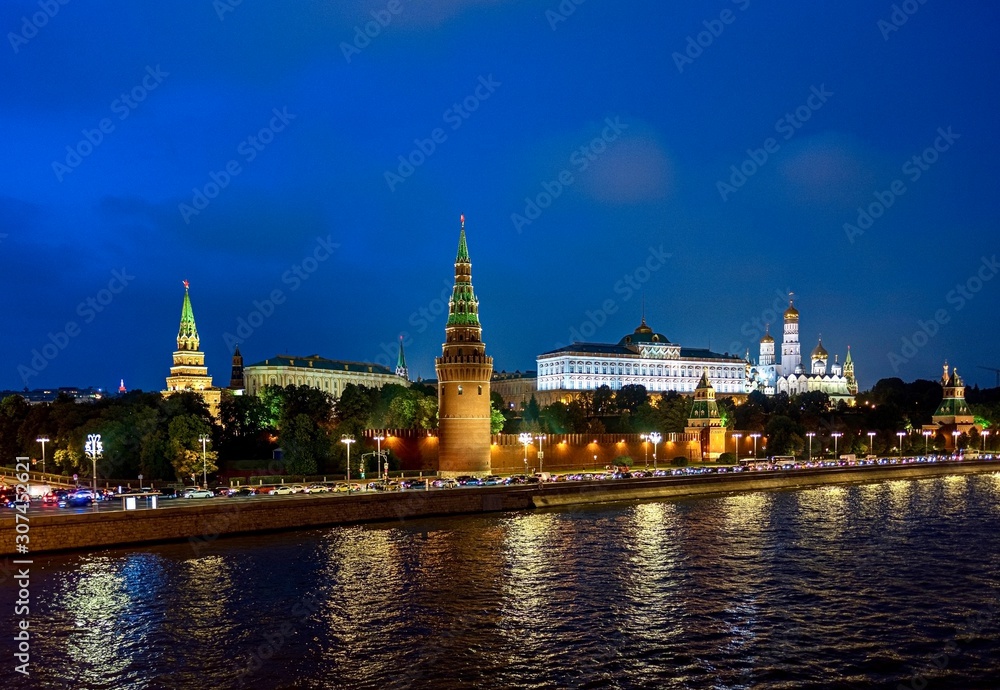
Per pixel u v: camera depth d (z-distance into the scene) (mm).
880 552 95188
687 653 60938
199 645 61562
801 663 59250
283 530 105375
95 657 59000
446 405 156375
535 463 177250
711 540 102000
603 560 89625
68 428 157500
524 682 55469
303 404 172500
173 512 96688
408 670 57250
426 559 89250
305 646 61531
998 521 118625
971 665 59125
